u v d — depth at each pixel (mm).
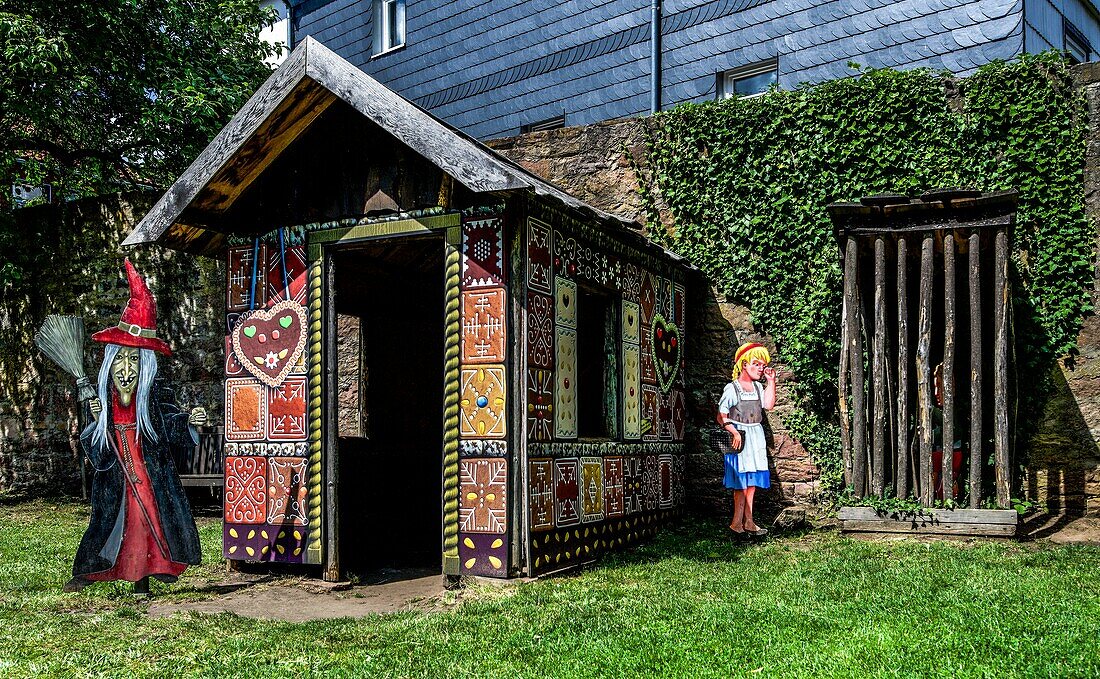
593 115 14695
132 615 6215
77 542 9414
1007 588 6148
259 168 7859
